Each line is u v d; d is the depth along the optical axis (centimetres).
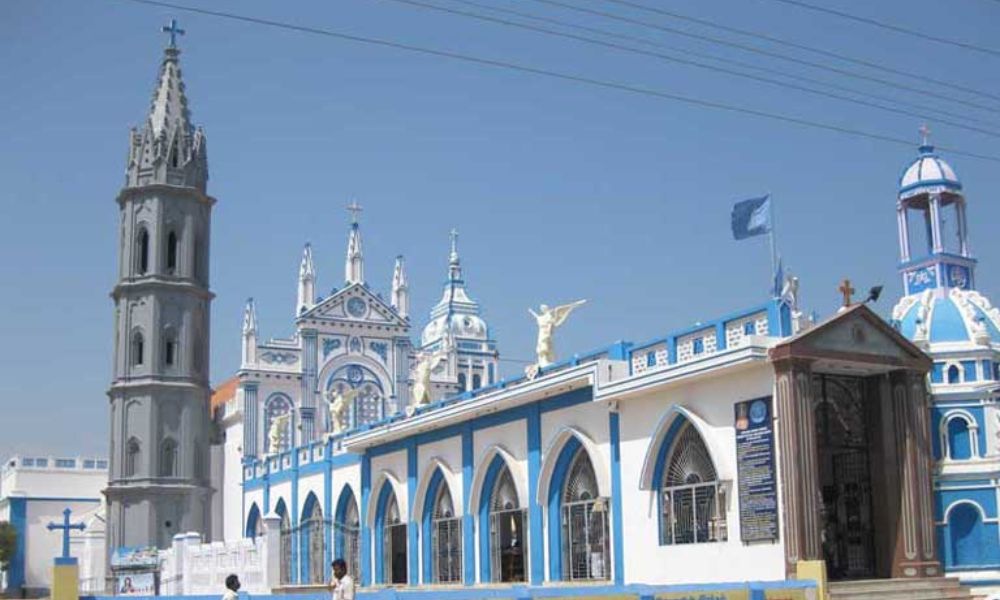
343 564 2186
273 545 4334
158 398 6259
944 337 3133
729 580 2955
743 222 3125
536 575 3753
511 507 4044
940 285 3266
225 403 7319
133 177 6519
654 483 3269
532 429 3850
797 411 2755
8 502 8119
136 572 5497
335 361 7300
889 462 2922
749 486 2906
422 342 9112
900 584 2747
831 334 2816
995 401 3005
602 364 3419
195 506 6238
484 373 8594
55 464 8388
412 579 4575
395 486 4775
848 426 2973
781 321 2888
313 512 5803
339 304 7369
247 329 7150
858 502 2973
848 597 2648
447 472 4353
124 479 6203
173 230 6481
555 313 3934
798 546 2705
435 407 4469
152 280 6341
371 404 7362
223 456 7288
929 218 3362
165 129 6544
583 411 3628
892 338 2908
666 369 3136
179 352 6366
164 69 6719
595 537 3572
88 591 6638
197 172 6600
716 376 3041
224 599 2244
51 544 8106
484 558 4103
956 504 2950
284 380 7169
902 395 2922
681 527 3184
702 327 3142
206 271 6619
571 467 3744
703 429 3053
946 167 3391
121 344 6366
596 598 2192
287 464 6159
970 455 2995
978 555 2927
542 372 3816
